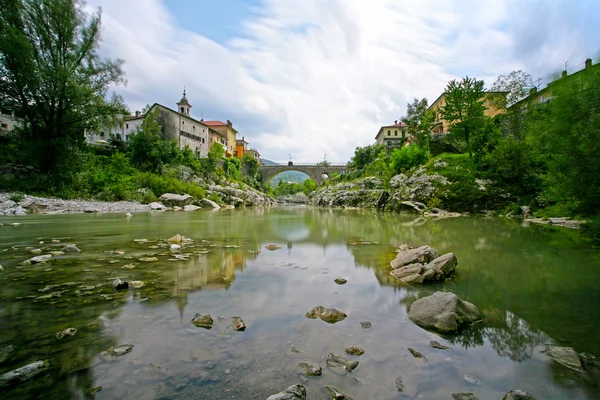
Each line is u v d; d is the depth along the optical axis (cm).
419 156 4175
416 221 2177
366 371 296
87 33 2948
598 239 757
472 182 2992
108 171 3606
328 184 8188
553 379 291
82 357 307
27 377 268
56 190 2769
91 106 2919
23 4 2591
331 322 419
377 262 830
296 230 1579
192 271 681
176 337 357
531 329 409
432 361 320
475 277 677
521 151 2686
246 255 888
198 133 6481
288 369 295
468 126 4072
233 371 288
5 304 455
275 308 468
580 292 573
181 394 251
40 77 2564
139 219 1978
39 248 910
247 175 8312
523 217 2370
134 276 626
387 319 437
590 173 674
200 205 4147
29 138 2869
